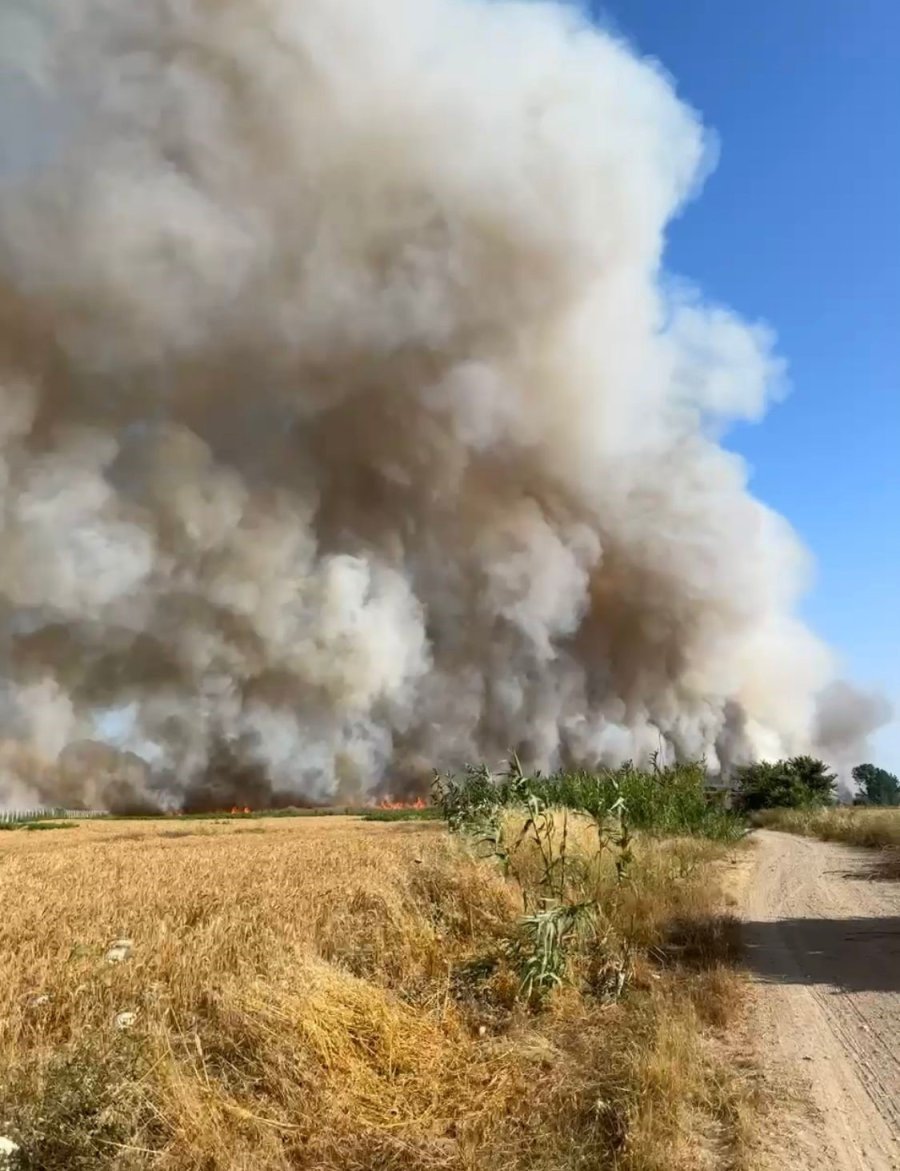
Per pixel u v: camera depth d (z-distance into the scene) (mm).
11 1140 3658
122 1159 3668
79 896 10578
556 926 6426
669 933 8469
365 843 21422
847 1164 3877
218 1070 4570
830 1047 5441
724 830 20156
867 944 8547
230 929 7227
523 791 9414
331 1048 4734
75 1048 4480
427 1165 3803
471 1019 5758
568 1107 4332
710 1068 4961
